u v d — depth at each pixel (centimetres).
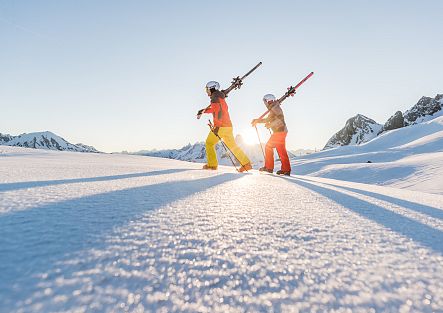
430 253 106
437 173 2998
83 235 97
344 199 225
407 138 8600
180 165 673
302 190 264
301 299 69
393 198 260
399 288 77
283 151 595
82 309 56
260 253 96
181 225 120
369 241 117
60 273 70
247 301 67
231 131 568
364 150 8562
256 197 208
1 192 162
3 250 80
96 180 250
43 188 184
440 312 67
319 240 115
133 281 70
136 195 179
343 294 73
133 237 100
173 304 63
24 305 55
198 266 82
